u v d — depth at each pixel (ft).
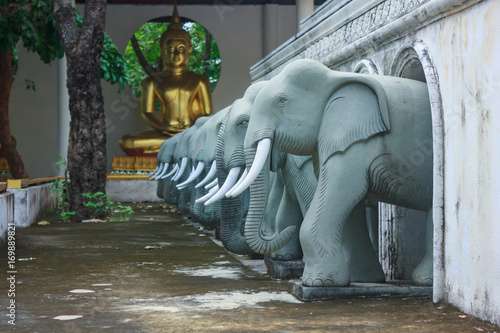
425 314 16.79
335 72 19.74
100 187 45.68
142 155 69.15
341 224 19.15
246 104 25.62
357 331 15.06
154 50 86.48
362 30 25.94
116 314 17.16
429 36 19.16
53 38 49.80
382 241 23.41
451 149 17.57
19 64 74.23
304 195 22.97
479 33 16.19
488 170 15.74
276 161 20.12
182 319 16.46
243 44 75.97
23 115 74.33
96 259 28.04
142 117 71.46
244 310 17.53
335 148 19.08
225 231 26.61
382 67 23.32
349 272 19.65
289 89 19.60
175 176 43.91
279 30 75.66
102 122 45.32
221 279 23.02
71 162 45.19
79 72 44.21
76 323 16.16
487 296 15.79
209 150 33.40
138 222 45.32
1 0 47.16
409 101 19.20
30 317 16.85
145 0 74.95
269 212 26.27
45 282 22.30
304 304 18.30
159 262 27.25
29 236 36.52
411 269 22.66
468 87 16.69
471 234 16.51
